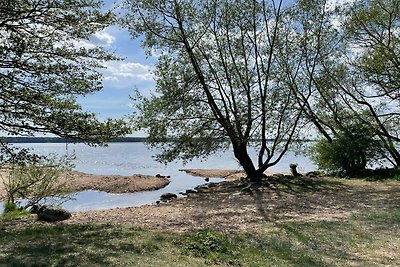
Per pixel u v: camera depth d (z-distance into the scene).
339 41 25.25
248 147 25.16
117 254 8.22
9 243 9.00
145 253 8.45
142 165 63.22
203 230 11.77
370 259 9.06
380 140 26.58
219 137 23.86
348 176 26.75
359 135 26.58
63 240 9.37
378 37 23.66
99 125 12.56
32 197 19.03
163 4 22.03
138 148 153.38
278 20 23.36
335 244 10.31
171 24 22.45
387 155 27.12
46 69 11.99
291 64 23.70
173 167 58.91
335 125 27.86
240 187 23.02
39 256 7.89
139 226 12.28
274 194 19.86
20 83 12.07
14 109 11.87
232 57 22.98
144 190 32.53
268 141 24.56
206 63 23.02
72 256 7.92
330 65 26.44
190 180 39.09
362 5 24.17
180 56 22.83
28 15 11.81
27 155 12.42
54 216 13.59
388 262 8.84
